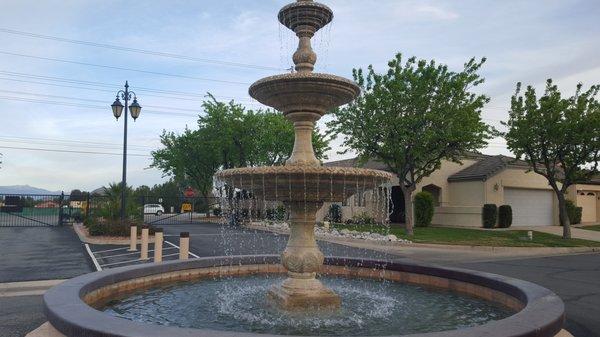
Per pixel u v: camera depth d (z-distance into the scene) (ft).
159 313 22.24
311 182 22.52
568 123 74.13
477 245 67.41
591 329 23.58
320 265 24.71
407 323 21.13
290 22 26.37
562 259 57.36
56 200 120.78
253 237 75.46
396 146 76.38
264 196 24.61
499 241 72.95
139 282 28.07
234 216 99.66
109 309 22.76
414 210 97.66
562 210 81.82
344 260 35.24
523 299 21.35
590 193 119.14
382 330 19.86
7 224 99.55
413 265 31.94
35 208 123.03
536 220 106.83
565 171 81.87
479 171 103.09
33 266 42.32
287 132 113.09
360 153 82.38
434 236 77.51
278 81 23.73
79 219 101.14
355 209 102.63
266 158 119.03
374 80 77.66
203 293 27.20
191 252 54.70
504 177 101.96
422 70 75.36
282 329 19.79
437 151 78.18
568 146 77.71
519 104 79.71
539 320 15.21
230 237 75.36
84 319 14.55
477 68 76.02
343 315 22.43
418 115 75.15
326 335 18.85
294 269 24.39
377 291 29.09
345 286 30.96
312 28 26.25
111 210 81.00
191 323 20.49
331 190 23.22
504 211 97.14
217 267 33.24
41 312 25.21
